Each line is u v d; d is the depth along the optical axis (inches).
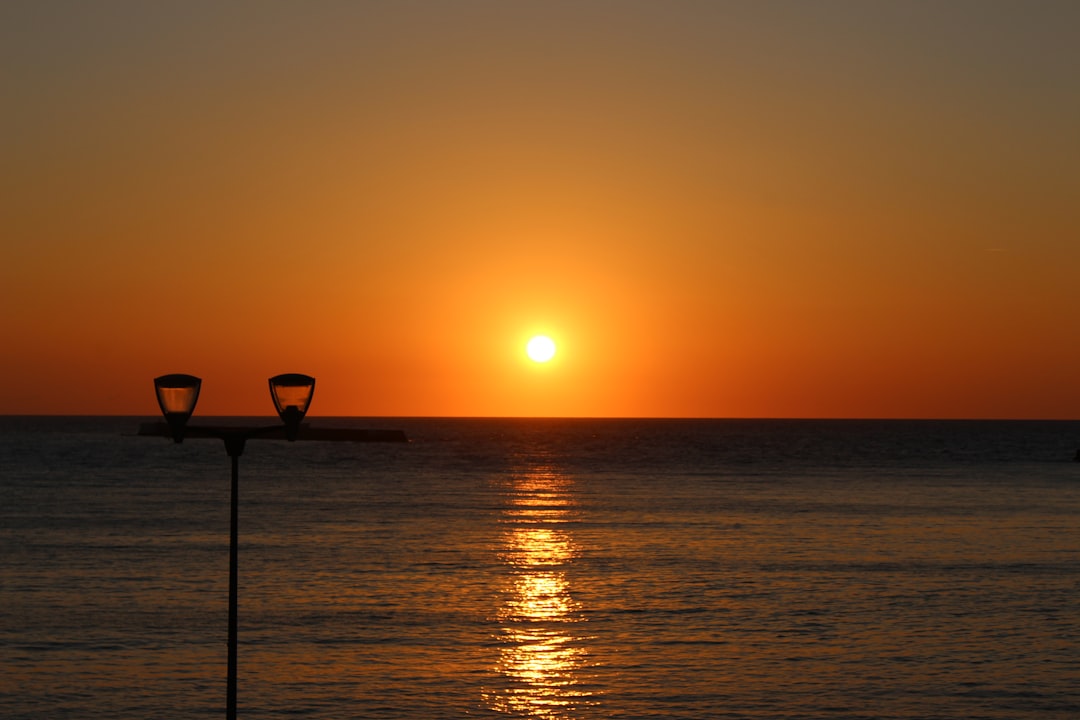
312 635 1226.6
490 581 1596.9
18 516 2502.5
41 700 973.2
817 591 1524.4
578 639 1216.8
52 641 1186.6
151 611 1350.9
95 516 2508.6
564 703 976.9
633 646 1184.2
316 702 973.8
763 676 1064.8
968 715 944.3
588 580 1614.2
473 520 2493.8
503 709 958.4
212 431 584.4
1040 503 2994.6
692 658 1135.6
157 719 922.7
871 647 1184.2
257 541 2054.6
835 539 2137.1
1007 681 1047.6
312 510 2731.3
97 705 959.6
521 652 1154.0
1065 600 1459.2
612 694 1003.3
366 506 2861.7
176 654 1133.7
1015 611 1381.6
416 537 2143.2
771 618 1334.9
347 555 1868.8
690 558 1859.0
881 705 972.6
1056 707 965.8
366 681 1040.2
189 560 1788.9
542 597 1469.0
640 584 1578.5
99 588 1513.3
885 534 2225.6
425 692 1006.4
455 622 1301.7
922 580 1619.1
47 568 1694.1
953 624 1301.7
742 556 1886.1
